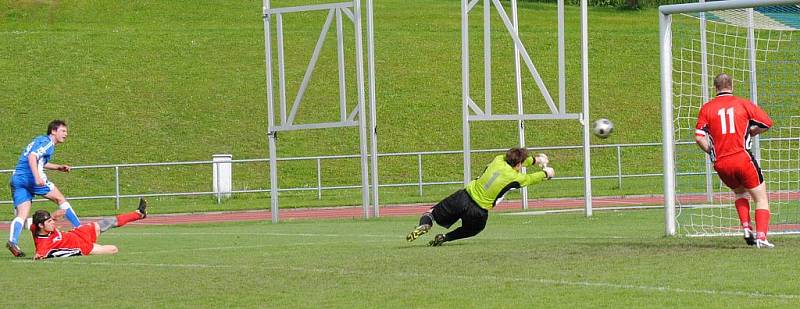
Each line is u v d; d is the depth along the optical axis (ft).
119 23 600.80
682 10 157.17
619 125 446.60
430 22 600.39
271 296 106.01
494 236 175.83
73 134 424.46
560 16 240.53
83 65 499.92
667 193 160.04
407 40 548.31
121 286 116.57
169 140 425.28
